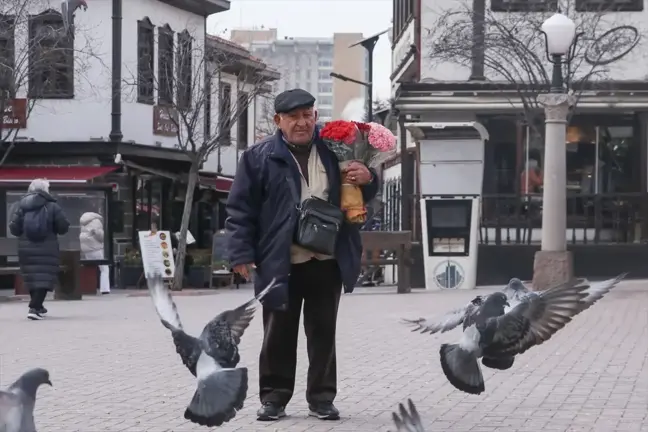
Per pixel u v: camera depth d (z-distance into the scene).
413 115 30.48
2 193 34.28
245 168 10.16
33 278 20.89
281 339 10.31
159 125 41.50
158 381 12.70
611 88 29.41
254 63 50.00
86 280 32.34
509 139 30.52
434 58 30.56
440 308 21.25
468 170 26.88
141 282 36.44
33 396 6.21
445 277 26.95
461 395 11.54
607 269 29.53
